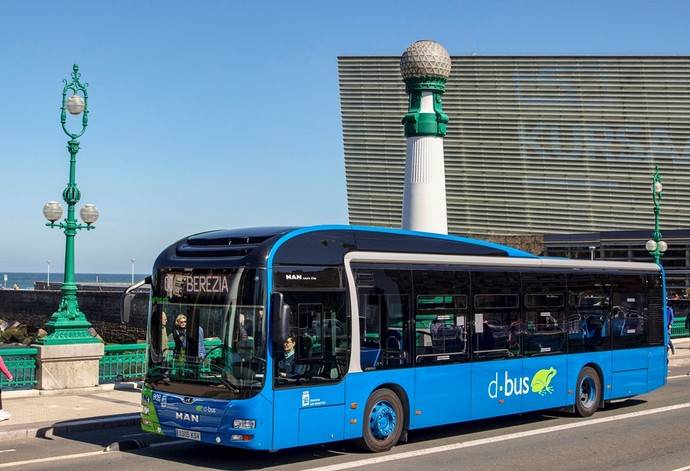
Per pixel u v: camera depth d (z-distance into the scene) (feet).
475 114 234.17
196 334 37.11
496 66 229.45
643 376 58.13
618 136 223.92
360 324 39.42
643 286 58.80
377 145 237.66
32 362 57.31
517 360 48.14
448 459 38.88
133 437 44.78
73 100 59.36
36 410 50.57
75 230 59.11
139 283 40.16
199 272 37.58
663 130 219.82
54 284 294.25
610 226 227.40
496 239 238.07
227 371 35.65
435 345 43.27
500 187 236.02
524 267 49.16
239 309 35.99
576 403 52.80
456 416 44.21
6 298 256.52
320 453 40.42
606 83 222.07
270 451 38.50
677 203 220.84
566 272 52.31
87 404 53.06
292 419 36.27
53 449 41.09
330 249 38.70
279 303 34.83
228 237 38.27
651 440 44.50
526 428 48.83
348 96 237.25
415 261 42.55
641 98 220.23
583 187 229.04
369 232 41.19
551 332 50.96
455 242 45.73
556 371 51.01
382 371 40.37
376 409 40.34
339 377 38.34
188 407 36.58
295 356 36.60
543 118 229.45
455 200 240.32
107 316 202.80
